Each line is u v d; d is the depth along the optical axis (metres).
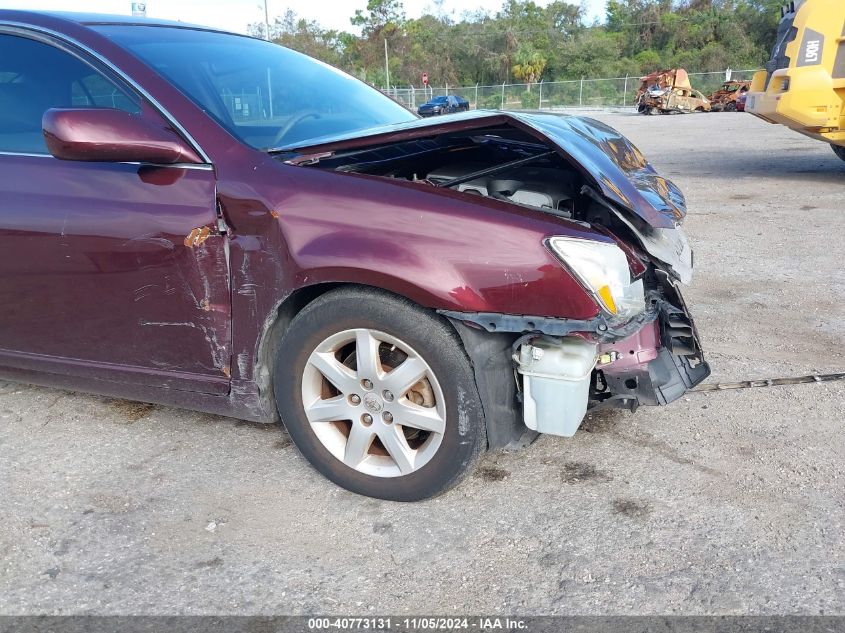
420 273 2.14
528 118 2.62
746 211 7.45
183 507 2.48
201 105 2.58
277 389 2.52
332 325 2.34
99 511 2.47
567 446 2.82
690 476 2.60
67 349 2.83
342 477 2.51
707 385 3.35
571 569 2.13
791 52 8.84
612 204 2.39
